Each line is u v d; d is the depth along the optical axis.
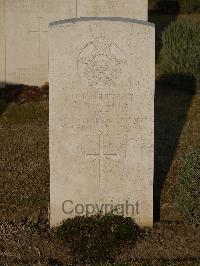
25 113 4.49
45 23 5.25
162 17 9.30
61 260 2.51
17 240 2.63
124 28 2.58
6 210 2.96
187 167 2.78
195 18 9.16
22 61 5.31
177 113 4.59
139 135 2.68
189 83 5.26
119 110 2.65
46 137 3.97
